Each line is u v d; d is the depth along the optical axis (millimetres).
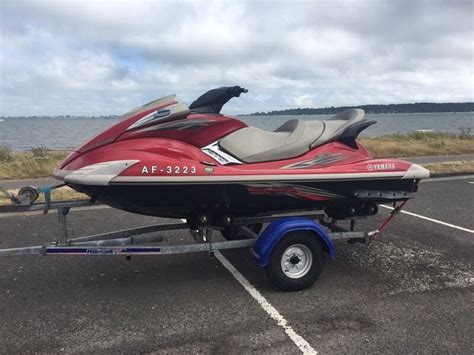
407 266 5328
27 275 4988
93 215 7848
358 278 4938
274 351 3420
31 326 3814
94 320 3926
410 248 6020
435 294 4512
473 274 5074
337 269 5219
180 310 4125
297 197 4695
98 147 4246
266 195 4562
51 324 3850
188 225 5250
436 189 10773
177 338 3615
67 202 4527
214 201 4457
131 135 4254
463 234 6707
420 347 3490
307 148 4816
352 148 5074
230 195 4445
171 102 4457
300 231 4469
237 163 4500
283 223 4453
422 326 3834
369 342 3562
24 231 6762
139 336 3646
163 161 4137
